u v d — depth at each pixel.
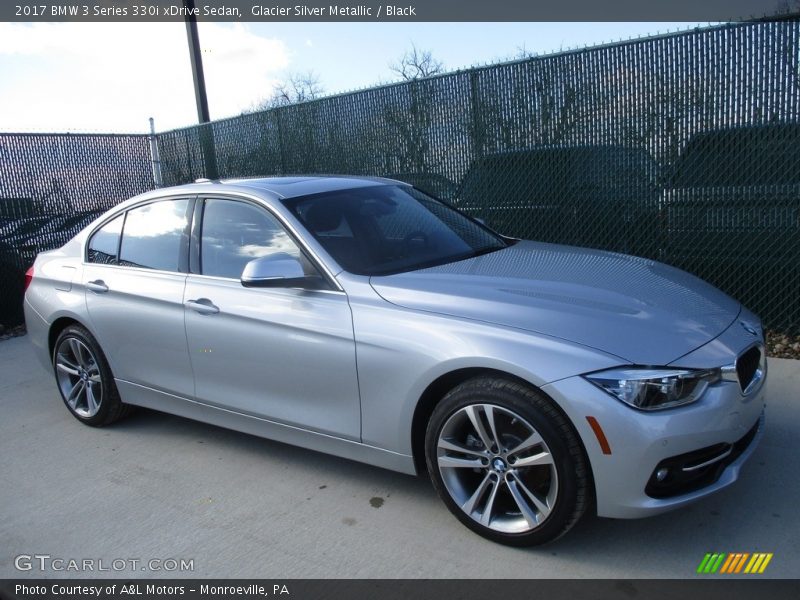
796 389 4.66
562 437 2.83
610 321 2.97
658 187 5.98
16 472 4.32
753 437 3.21
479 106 6.87
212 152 9.70
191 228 4.24
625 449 2.73
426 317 3.20
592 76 6.14
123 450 4.53
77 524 3.62
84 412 4.96
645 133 5.97
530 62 6.45
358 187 4.41
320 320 3.50
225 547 3.31
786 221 5.45
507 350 2.92
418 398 3.20
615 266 3.75
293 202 3.96
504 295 3.22
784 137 5.34
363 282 3.49
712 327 3.09
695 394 2.80
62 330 5.03
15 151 8.86
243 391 3.93
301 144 8.55
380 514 3.49
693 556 2.98
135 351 4.46
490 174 6.95
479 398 3.00
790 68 5.23
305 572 3.06
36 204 9.07
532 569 2.96
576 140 6.35
